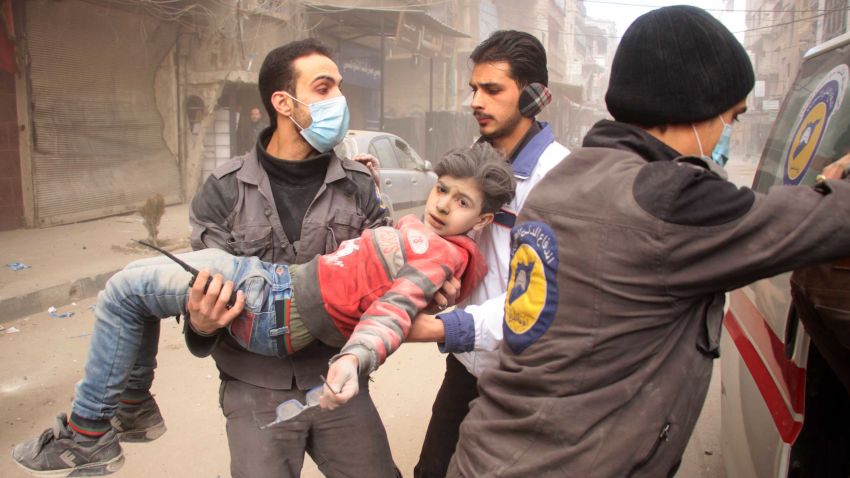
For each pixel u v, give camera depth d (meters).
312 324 1.81
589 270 1.25
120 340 1.78
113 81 10.60
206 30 12.03
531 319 1.32
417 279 1.67
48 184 9.48
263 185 2.04
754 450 2.15
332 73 2.06
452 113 21.17
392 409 4.05
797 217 1.14
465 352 1.86
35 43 9.13
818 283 1.42
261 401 2.00
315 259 1.85
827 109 2.19
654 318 1.22
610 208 1.24
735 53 1.30
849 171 1.29
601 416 1.24
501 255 2.13
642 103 1.34
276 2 12.87
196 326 1.78
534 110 2.20
